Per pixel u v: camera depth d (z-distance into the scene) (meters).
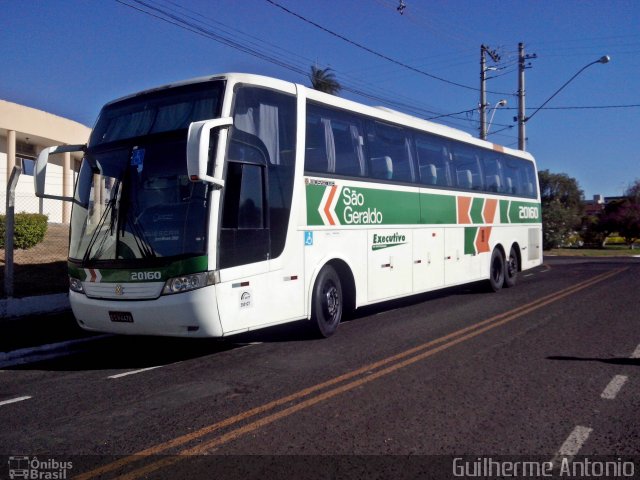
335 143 10.20
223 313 7.78
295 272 9.13
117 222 8.18
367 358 8.45
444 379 7.32
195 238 7.70
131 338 10.35
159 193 8.02
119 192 8.27
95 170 8.67
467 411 6.14
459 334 10.05
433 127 13.50
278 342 9.73
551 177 57.12
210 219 7.71
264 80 8.83
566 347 9.03
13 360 8.90
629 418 5.93
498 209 16.17
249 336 10.32
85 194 8.74
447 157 13.84
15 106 22.55
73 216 8.80
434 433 5.54
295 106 9.30
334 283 10.16
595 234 57.31
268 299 8.57
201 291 7.62
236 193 8.08
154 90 8.85
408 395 6.69
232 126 8.09
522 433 5.54
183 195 7.87
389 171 11.61
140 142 8.38
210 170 7.80
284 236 8.91
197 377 7.70
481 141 15.67
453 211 13.86
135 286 7.90
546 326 10.73
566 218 45.69
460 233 14.16
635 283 17.66
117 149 8.54
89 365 8.77
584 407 6.26
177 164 8.00
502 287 16.70
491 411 6.14
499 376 7.44
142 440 5.50
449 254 13.64
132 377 7.86
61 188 25.95
